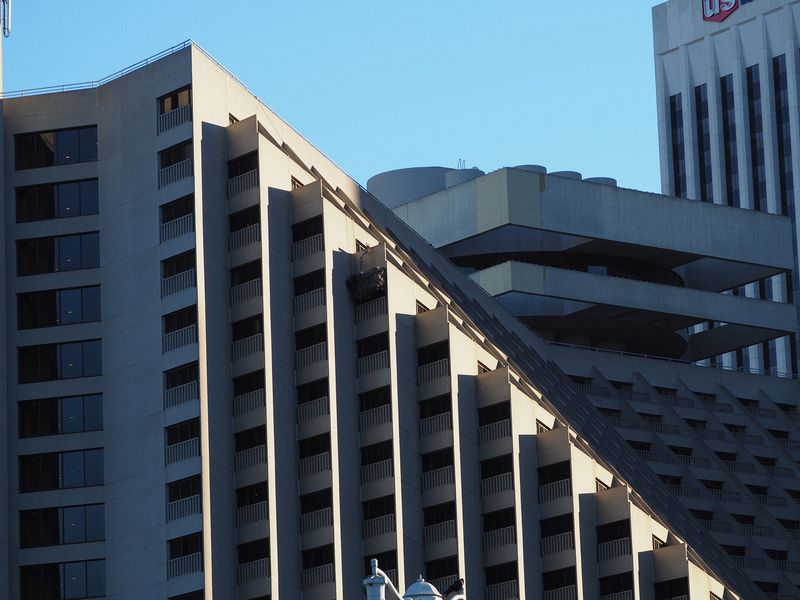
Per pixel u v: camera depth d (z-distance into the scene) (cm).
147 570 10962
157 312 11400
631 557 12469
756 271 18262
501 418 12300
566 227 16800
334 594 11094
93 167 11975
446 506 11862
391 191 18650
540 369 14675
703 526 15125
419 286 12550
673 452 15825
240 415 11256
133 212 11712
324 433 11406
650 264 18138
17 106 12200
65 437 11469
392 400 11750
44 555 11262
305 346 11650
